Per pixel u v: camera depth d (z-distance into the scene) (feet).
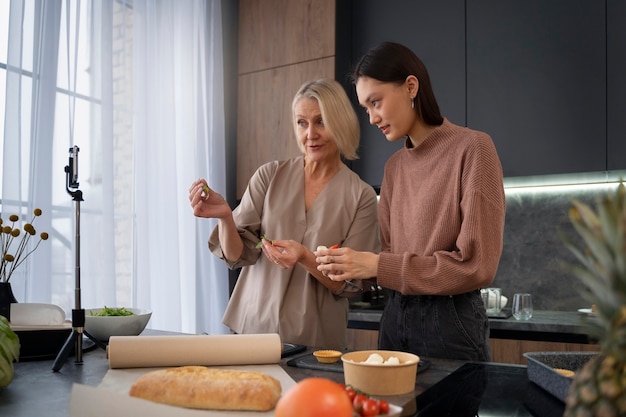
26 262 7.68
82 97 8.79
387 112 4.83
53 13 8.27
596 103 8.55
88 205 8.73
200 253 10.80
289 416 2.00
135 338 3.64
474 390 3.18
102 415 2.53
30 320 4.42
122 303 9.35
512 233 10.24
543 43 9.01
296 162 6.35
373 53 4.86
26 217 7.82
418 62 4.87
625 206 1.72
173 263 10.19
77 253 4.10
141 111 9.81
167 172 10.26
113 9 9.45
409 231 4.97
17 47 7.77
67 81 8.45
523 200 10.19
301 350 4.34
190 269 10.61
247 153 11.50
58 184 8.28
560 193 9.89
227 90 11.86
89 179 8.77
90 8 8.96
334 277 4.50
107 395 2.53
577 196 9.75
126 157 9.55
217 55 11.35
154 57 10.14
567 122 8.74
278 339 3.78
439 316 4.61
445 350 4.58
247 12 11.68
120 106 9.49
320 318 5.85
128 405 2.46
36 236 7.87
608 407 1.68
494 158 4.58
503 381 3.40
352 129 5.92
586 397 1.76
